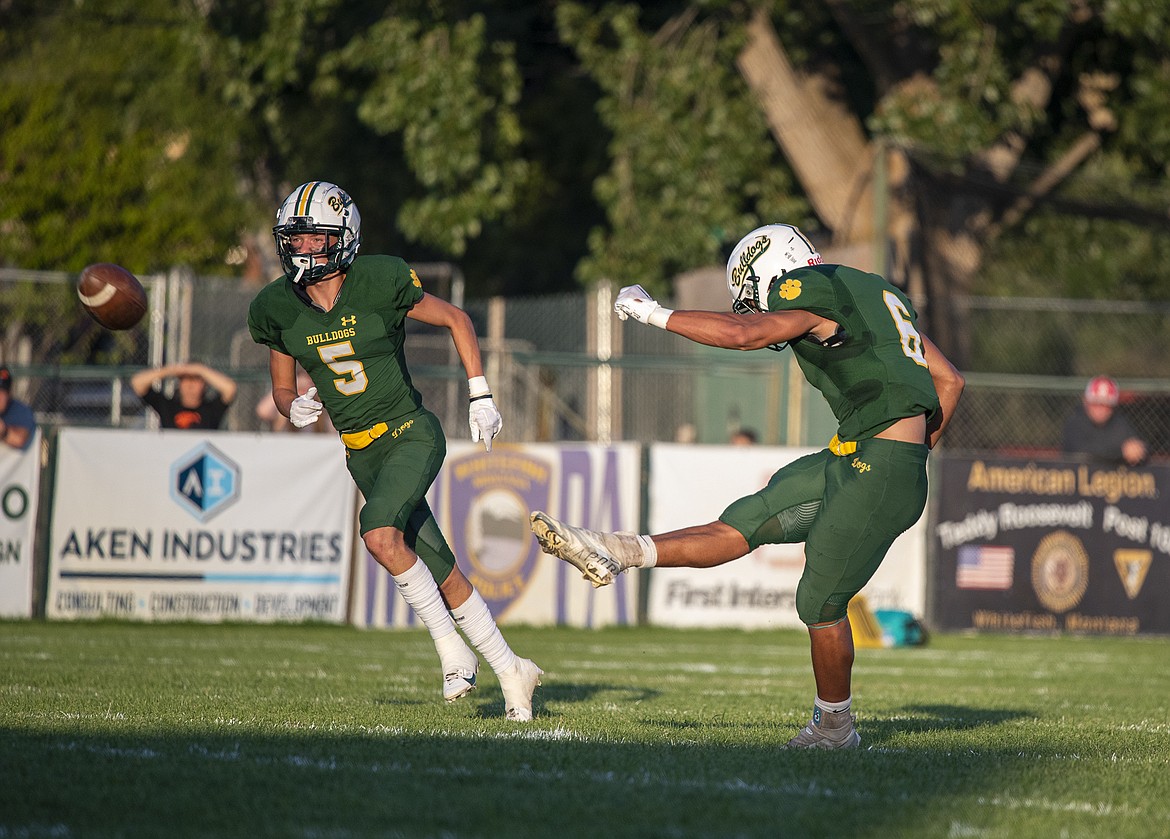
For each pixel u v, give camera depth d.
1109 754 18.59
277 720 19.39
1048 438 70.19
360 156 85.69
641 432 57.81
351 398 19.59
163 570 41.06
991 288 75.25
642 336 59.09
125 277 22.97
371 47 65.69
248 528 41.66
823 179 69.06
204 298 53.16
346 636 39.47
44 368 42.53
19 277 47.62
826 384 17.83
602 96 89.50
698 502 44.12
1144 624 46.28
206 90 77.38
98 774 14.75
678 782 15.16
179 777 14.70
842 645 18.09
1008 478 46.00
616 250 71.00
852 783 15.46
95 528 40.75
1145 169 73.25
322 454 42.28
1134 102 69.62
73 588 40.66
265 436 41.88
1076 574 46.16
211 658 31.19
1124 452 46.16
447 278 59.62
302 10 64.25
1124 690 30.27
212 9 67.56
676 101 68.06
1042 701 26.97
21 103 76.94
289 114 75.00
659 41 70.62
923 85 66.75
